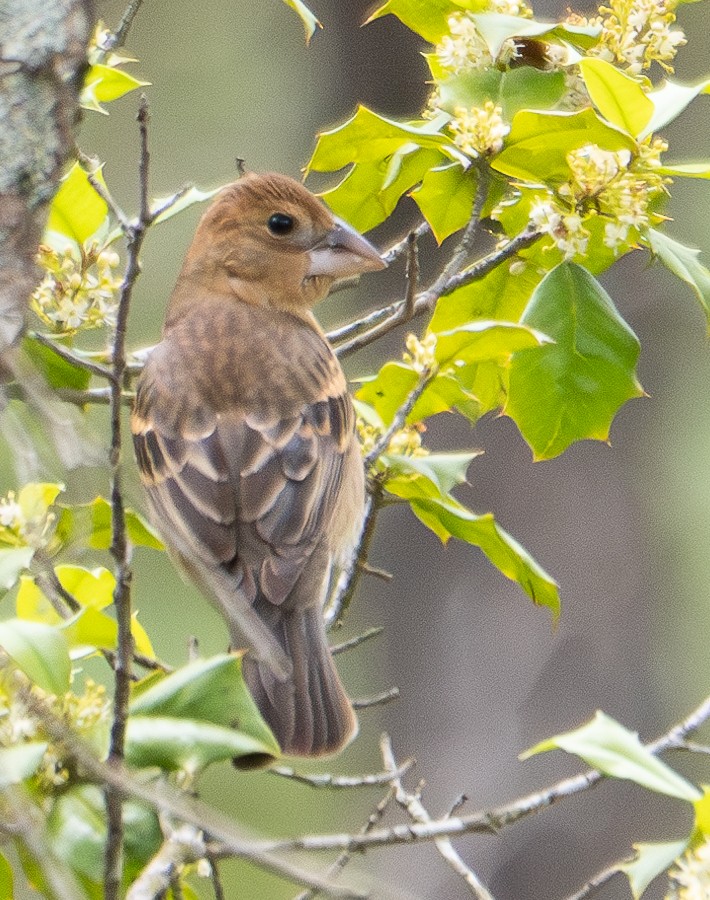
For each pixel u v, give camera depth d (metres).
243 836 6.10
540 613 17.91
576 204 9.37
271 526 9.55
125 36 9.69
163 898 6.84
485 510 18.02
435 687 17.97
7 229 6.67
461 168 9.89
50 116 6.79
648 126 9.02
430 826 6.77
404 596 18.19
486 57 9.60
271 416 10.02
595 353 9.41
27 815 6.02
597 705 17.83
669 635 18.45
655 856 7.11
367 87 19.17
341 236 11.22
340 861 7.79
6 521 8.35
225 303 10.98
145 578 18.09
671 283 18.72
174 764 6.72
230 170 21.17
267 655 8.52
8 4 6.82
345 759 18.17
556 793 6.98
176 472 9.84
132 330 19.53
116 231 9.45
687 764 18.16
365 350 18.28
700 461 19.06
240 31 21.25
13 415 6.12
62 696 6.97
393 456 9.48
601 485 18.11
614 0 9.68
